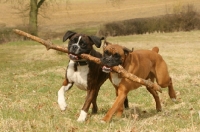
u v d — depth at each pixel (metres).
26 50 22.94
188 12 32.06
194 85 11.97
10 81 13.27
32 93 11.05
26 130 6.66
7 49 24.00
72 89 11.53
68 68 7.51
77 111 8.59
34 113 8.05
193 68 15.89
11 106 8.82
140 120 7.78
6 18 47.06
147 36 29.50
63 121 7.32
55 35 35.81
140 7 53.34
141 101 9.97
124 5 55.91
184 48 22.62
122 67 7.12
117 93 7.89
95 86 7.60
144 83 7.05
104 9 54.34
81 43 7.23
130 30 32.09
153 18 32.44
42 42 7.54
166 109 9.02
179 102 9.70
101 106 9.28
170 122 7.52
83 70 7.39
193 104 9.39
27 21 45.06
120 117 7.92
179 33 30.39
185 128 7.04
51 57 19.73
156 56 8.56
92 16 50.62
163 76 8.67
